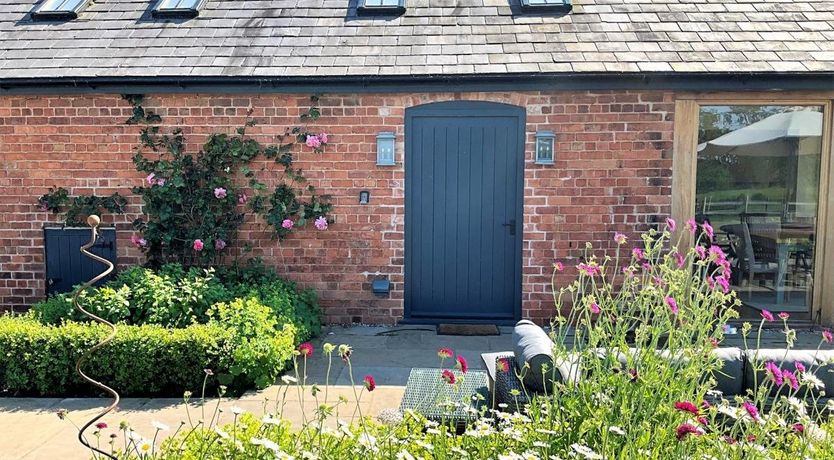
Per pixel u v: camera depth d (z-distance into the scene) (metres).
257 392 4.82
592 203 6.72
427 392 3.75
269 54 6.87
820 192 6.74
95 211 6.98
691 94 6.58
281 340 5.05
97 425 2.86
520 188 6.80
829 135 6.66
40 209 7.04
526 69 6.38
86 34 7.36
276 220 6.84
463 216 6.91
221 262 6.97
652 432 2.67
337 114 6.79
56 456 3.68
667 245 6.69
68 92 6.79
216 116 6.86
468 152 6.82
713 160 6.77
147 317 5.44
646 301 2.95
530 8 7.43
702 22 7.15
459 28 7.20
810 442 2.69
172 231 6.86
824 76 6.23
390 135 6.74
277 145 6.85
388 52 6.82
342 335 6.55
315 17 7.54
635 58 6.51
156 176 6.88
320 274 6.96
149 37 7.26
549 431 2.61
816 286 6.82
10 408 4.54
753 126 6.74
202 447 2.79
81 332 4.86
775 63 6.34
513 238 6.90
